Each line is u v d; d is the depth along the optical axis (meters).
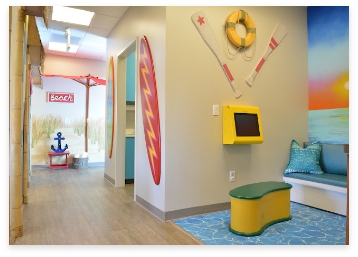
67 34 4.75
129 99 4.86
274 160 3.54
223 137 3.11
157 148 2.89
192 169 2.94
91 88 6.80
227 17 3.18
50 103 6.38
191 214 2.92
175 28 2.85
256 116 3.22
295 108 3.75
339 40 3.53
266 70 3.48
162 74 2.84
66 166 6.20
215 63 3.09
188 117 2.92
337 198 2.96
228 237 2.35
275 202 2.69
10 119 2.30
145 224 2.67
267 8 3.51
